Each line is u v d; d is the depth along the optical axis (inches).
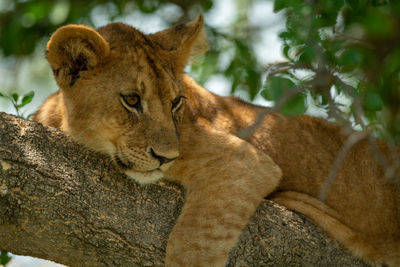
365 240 357.1
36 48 580.1
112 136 329.1
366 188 387.9
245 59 555.8
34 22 560.7
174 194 321.4
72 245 280.7
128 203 298.2
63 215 275.9
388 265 361.1
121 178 307.9
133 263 291.4
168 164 328.8
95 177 293.4
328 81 311.6
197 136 358.3
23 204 268.2
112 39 344.2
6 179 266.1
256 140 393.4
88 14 573.3
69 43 326.6
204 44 396.2
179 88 349.4
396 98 487.5
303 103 310.2
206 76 538.6
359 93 343.3
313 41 321.4
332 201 386.9
